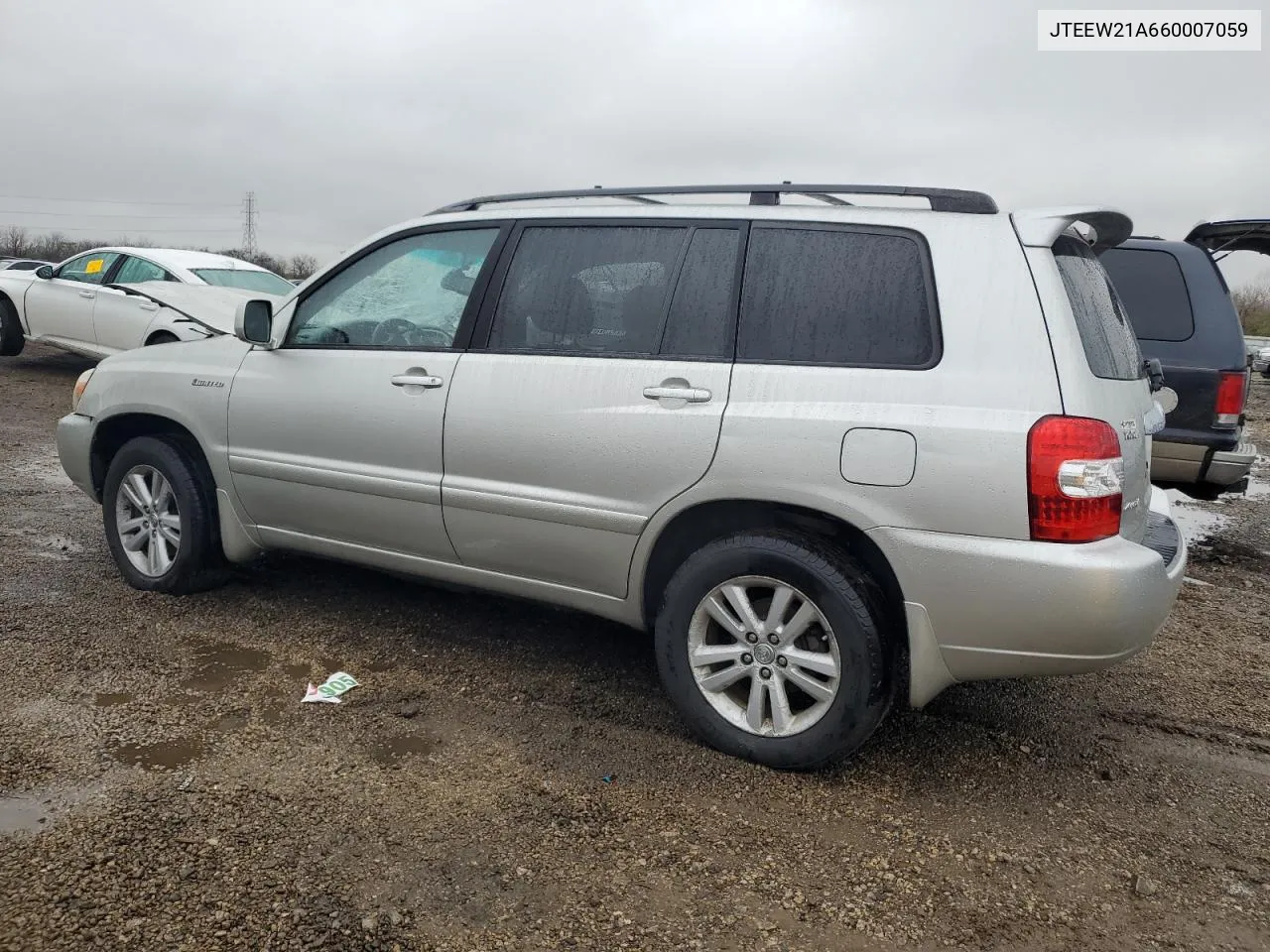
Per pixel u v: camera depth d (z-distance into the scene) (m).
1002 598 2.71
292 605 4.43
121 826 2.60
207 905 2.29
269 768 2.97
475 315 3.62
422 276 3.83
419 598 4.59
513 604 4.57
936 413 2.79
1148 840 2.82
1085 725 3.60
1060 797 3.05
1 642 3.85
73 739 3.08
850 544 3.04
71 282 11.05
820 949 2.26
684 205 3.36
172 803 2.73
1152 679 4.10
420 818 2.72
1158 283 6.00
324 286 4.07
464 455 3.53
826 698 2.97
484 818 2.74
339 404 3.84
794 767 3.05
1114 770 3.25
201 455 4.41
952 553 2.75
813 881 2.53
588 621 4.39
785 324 3.08
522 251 3.59
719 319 3.17
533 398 3.39
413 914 2.30
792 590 2.99
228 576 4.56
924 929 2.35
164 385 4.39
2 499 6.21
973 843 2.75
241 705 3.40
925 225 2.98
